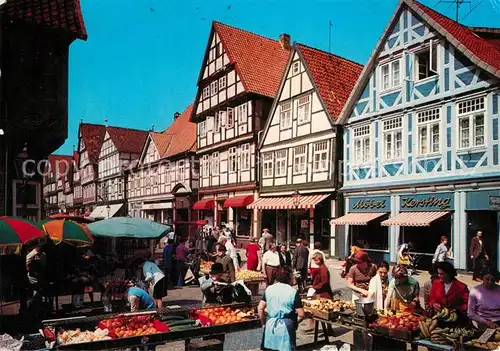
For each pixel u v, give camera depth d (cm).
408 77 1914
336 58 2697
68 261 1073
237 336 846
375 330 623
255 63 3027
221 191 3194
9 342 653
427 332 577
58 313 938
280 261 1232
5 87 1209
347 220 2083
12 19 1208
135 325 632
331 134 2289
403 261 1695
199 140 3506
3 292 952
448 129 1739
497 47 1977
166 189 3838
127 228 1237
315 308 740
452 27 1884
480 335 573
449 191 1722
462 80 1688
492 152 1577
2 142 1205
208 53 3331
